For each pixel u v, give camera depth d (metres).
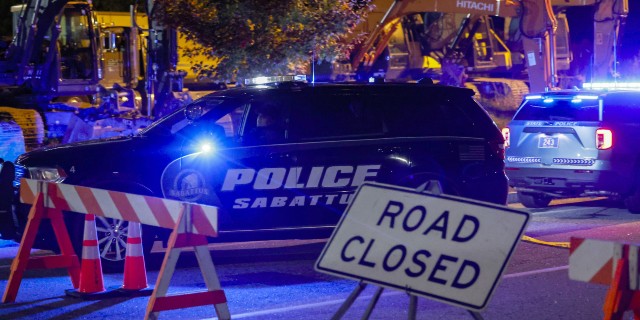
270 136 11.25
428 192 6.02
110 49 24.50
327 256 6.14
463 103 12.11
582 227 14.21
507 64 29.77
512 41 30.23
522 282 9.97
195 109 11.25
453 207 5.90
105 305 8.99
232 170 11.04
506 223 5.73
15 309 8.88
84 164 10.84
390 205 6.07
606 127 15.12
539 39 21.62
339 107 11.56
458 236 5.81
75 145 11.21
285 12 15.95
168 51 21.64
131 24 25.45
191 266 11.18
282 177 11.20
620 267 5.35
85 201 9.18
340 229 6.16
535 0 21.55
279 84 11.50
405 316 8.46
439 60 28.77
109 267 10.77
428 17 28.00
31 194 9.62
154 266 11.09
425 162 11.66
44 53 23.00
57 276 10.55
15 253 12.27
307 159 11.28
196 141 11.05
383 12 25.89
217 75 16.52
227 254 11.98
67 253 9.58
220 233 11.05
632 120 15.40
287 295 9.48
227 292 9.66
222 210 11.02
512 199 17.75
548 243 12.38
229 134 11.56
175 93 21.89
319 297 9.36
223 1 15.96
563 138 15.43
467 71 29.27
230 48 16.12
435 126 11.86
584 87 16.22
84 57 23.62
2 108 21.42
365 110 11.65
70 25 23.44
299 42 16.22
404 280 5.86
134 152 10.96
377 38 26.06
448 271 5.77
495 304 8.95
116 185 10.79
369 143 11.51
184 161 10.95
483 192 11.90
